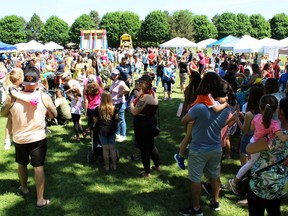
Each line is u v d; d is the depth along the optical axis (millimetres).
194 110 3613
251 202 2963
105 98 5336
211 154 3727
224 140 4797
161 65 12203
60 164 5832
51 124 8664
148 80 4840
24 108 3963
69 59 19844
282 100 2779
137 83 4902
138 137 5059
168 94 12219
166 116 9594
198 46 32406
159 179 5211
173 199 4539
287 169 2807
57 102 8406
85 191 4777
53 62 21625
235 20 83062
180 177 5281
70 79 9180
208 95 3637
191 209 4027
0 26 86062
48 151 6516
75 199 4527
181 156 4164
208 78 3625
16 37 87000
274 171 2791
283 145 2766
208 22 83062
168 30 79125
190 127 3965
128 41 54812
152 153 5336
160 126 8469
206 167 3967
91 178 5238
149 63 22062
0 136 7582
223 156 6008
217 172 3982
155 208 4281
